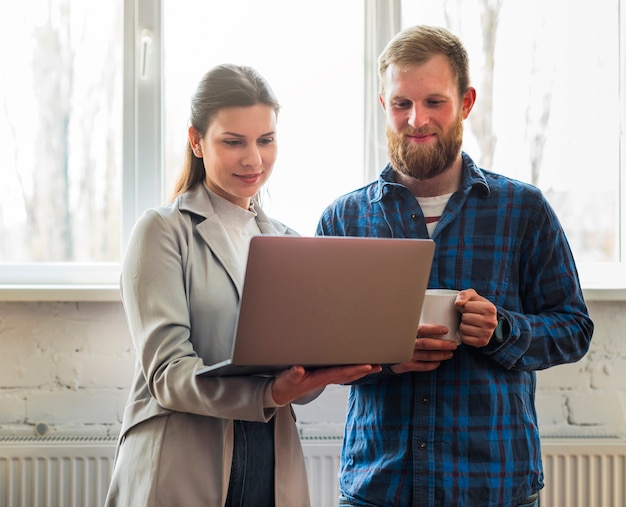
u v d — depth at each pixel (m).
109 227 2.13
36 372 1.99
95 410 2.00
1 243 2.11
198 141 1.40
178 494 1.23
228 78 1.35
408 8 2.14
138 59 2.07
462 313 1.26
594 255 2.21
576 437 2.05
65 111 2.11
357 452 1.42
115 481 1.30
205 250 1.33
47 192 2.11
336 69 2.13
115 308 2.00
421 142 1.37
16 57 2.10
